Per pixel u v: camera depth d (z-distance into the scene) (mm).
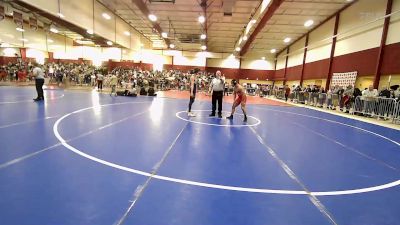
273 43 28859
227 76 35781
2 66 24797
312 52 22719
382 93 11656
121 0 17125
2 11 14383
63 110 8547
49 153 4137
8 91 14047
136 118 7910
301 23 20719
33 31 26484
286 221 2568
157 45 34875
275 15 18734
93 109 9266
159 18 20812
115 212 2539
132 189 3055
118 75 22812
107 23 19156
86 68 25375
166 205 2736
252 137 6230
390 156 5234
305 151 5234
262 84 35031
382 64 13523
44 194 2816
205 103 14492
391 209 2938
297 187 3396
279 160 4520
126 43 23578
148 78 21984
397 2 12484
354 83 15914
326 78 19641
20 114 7277
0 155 3914
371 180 3805
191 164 4031
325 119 10617
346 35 17062
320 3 16266
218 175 3656
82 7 15469
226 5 14766
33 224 2275
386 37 13266
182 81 27219
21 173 3320
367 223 2617
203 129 6840
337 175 3938
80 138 5156
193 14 19281
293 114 11805
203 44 30625
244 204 2863
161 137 5664
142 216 2498
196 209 2699
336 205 2955
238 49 28859
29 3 11094
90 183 3145
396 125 9805
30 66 24188
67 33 28078
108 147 4660
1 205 2551
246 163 4246
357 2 15727
